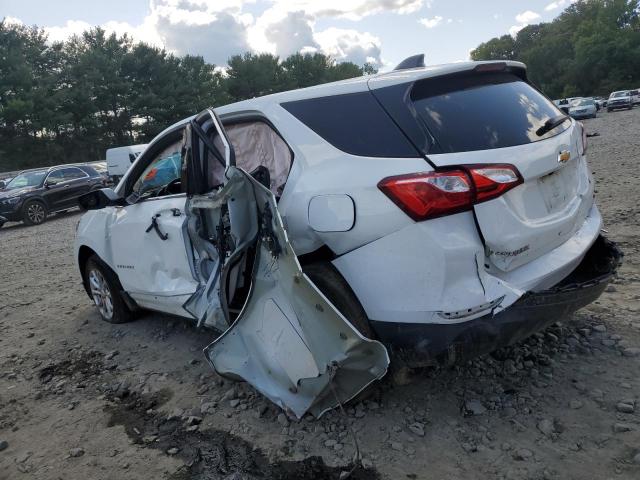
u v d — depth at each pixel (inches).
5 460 121.5
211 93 2409.0
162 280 160.4
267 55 2856.8
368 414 120.1
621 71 3213.6
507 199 106.7
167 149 170.7
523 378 128.3
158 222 156.8
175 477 108.5
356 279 110.0
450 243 102.0
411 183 103.3
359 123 116.0
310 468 106.2
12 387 158.7
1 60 1902.1
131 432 126.9
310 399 113.1
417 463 104.0
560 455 101.7
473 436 109.9
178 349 170.7
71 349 182.7
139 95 2129.7
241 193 117.1
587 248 125.2
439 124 110.8
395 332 107.6
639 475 94.6
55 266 336.2
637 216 255.0
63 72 2070.6
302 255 118.0
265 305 116.1
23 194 619.8
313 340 108.9
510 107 121.6
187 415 130.5
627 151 524.1
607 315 155.0
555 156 117.1
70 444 124.8
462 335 102.7
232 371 123.5
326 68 3117.6
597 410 113.4
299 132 122.6
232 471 108.0
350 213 108.8
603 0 3821.4
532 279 110.8
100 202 173.9
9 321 224.1
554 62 3937.0
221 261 130.7
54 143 1994.3
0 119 1852.9
